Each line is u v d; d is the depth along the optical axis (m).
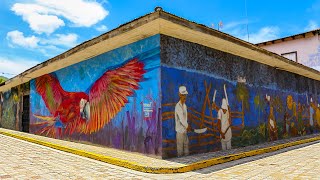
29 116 15.27
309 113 15.58
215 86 9.12
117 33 7.69
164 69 7.61
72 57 10.26
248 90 10.65
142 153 7.89
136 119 8.17
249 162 7.32
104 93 9.55
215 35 7.88
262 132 11.23
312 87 16.25
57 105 12.57
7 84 17.03
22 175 5.63
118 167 6.60
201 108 8.54
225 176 5.72
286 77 13.57
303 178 5.49
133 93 8.34
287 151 9.34
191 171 6.25
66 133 11.69
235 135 9.76
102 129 9.55
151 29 7.29
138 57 8.23
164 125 7.43
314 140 12.68
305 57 20.59
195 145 8.21
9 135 14.30
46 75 13.68
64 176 5.61
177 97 7.85
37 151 8.91
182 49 8.16
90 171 6.10
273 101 12.25
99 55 9.92
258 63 11.42
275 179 5.44
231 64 9.91
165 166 6.22
